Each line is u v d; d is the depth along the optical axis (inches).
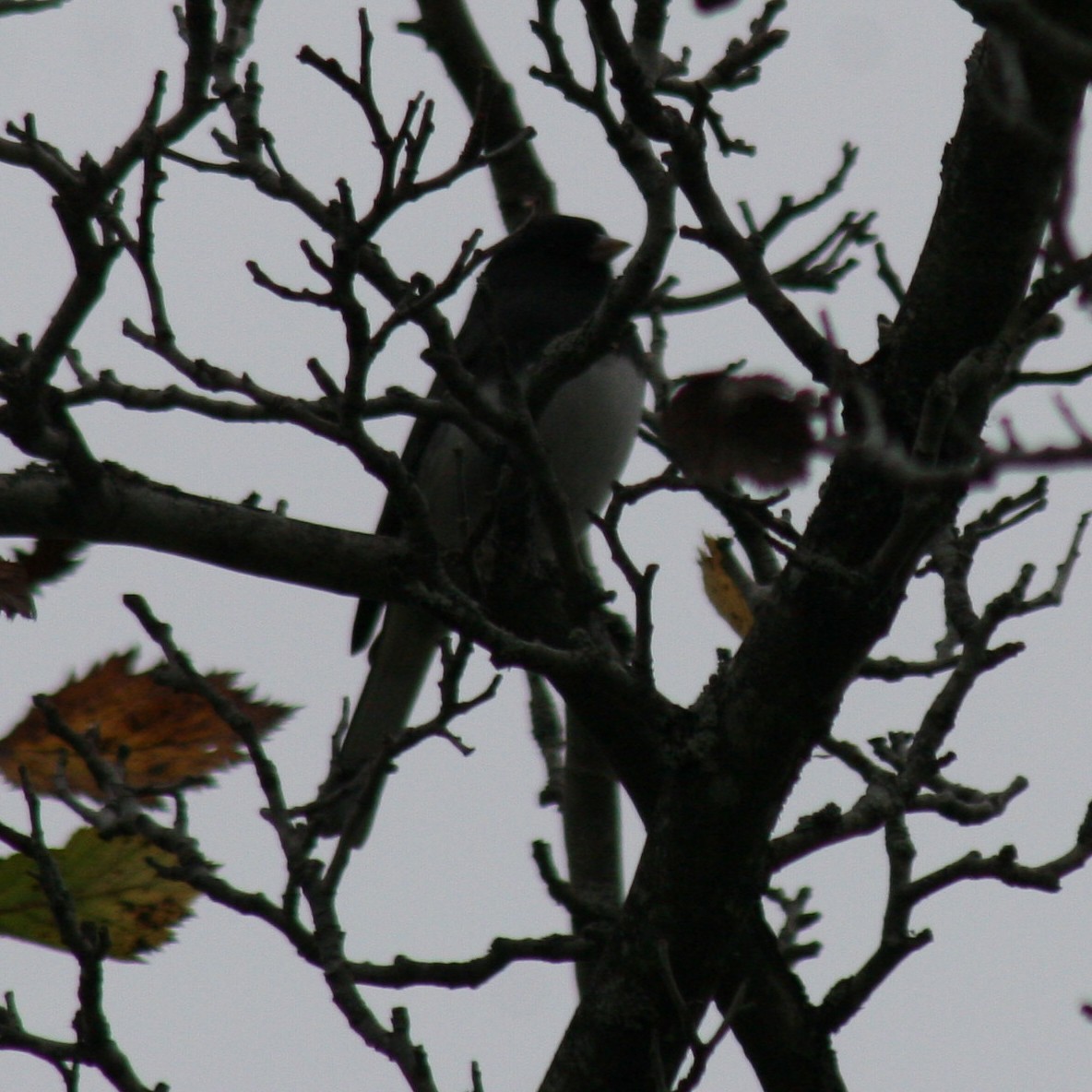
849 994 247.6
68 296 228.1
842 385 159.5
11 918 214.8
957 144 212.2
